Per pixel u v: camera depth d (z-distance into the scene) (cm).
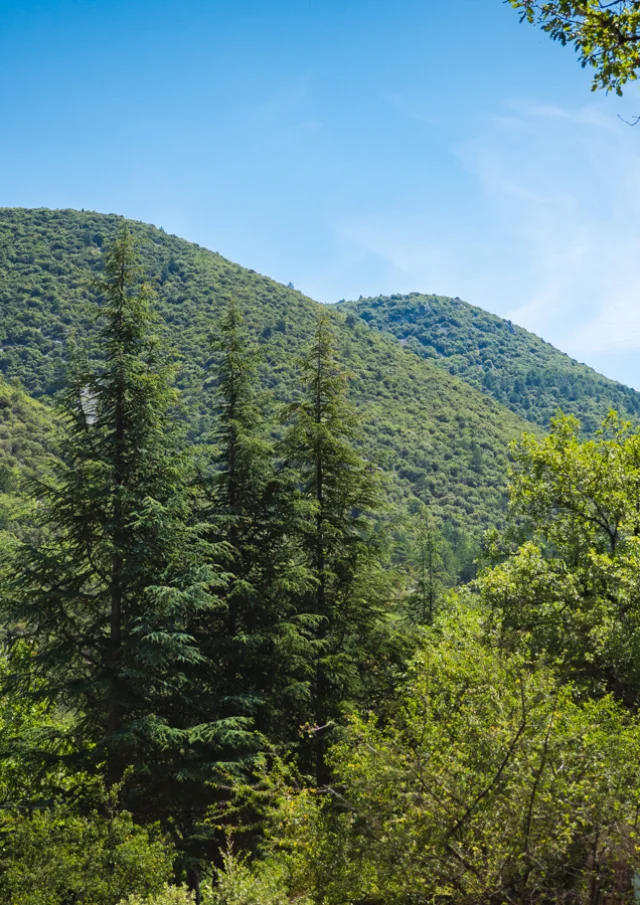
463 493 16012
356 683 1897
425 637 1705
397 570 2150
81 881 1156
